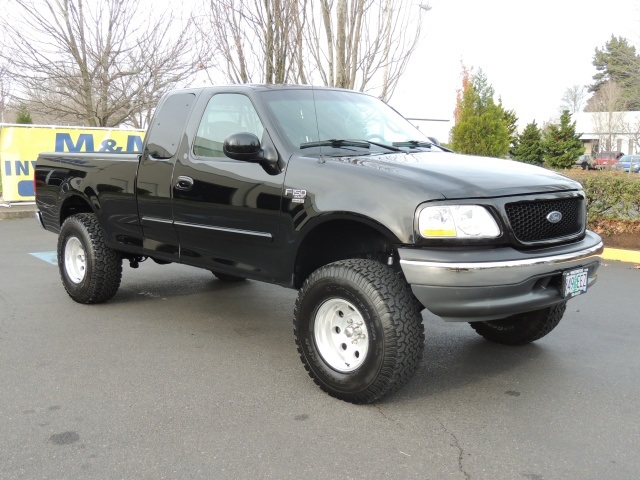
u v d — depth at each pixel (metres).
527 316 4.76
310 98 4.84
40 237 10.95
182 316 5.86
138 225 5.44
